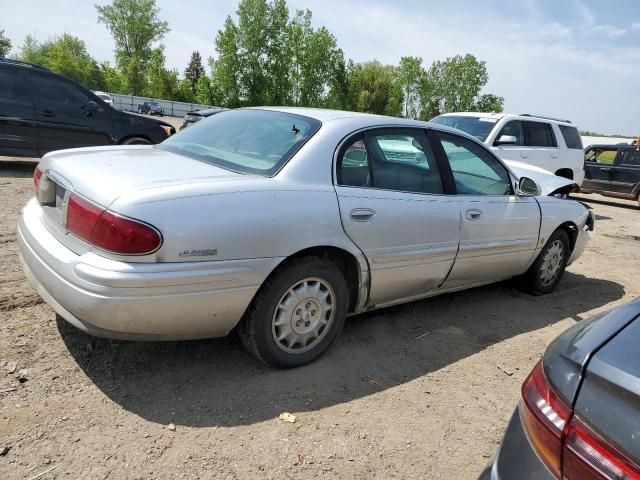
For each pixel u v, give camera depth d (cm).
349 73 6397
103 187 256
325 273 306
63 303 254
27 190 744
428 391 310
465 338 390
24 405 253
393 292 357
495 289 512
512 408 304
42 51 7406
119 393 272
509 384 331
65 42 7294
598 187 1380
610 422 129
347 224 308
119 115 943
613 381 133
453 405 299
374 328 386
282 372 309
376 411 283
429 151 376
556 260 502
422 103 7725
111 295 238
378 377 319
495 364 355
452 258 381
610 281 597
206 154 331
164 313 251
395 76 7594
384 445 256
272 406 276
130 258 240
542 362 163
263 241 271
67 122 891
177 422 254
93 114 913
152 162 308
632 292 561
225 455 235
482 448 265
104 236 241
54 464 219
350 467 238
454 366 345
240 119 372
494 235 413
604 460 127
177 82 6694
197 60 11300
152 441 239
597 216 1142
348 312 346
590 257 714
